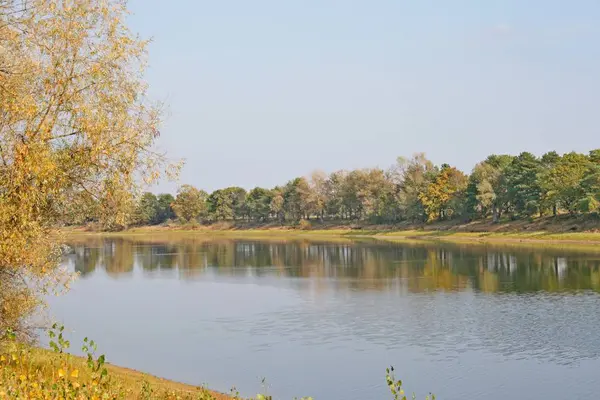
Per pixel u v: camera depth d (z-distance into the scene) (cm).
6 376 1231
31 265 1867
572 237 10288
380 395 2628
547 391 2652
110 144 1753
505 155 15262
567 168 11425
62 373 1095
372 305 4728
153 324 4197
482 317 4141
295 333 3828
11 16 1727
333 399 2588
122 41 1780
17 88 1675
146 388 1680
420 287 5616
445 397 2602
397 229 15125
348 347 3447
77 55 1745
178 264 8488
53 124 1697
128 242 14212
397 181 16238
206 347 3519
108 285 6331
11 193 1667
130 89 1819
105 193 1784
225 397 2462
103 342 3656
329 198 18112
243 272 7344
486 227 12750
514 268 6738
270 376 2920
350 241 13038
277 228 19075
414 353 3288
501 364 3045
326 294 5381
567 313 4191
